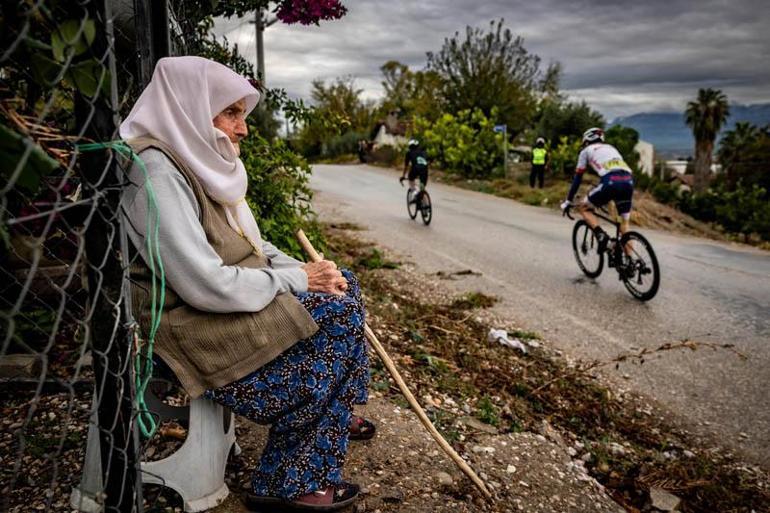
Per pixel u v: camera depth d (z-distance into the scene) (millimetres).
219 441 2059
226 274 1835
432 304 5855
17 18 1193
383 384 3480
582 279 7133
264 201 4246
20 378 2805
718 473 3152
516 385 3865
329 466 2076
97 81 1236
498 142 21094
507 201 16328
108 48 1346
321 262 2184
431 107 35844
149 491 2154
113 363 1499
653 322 5574
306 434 2074
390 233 10070
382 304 5406
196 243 1804
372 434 2768
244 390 1962
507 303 6020
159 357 1905
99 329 1460
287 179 4449
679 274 7801
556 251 8797
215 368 1893
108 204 1401
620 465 3098
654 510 2762
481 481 2471
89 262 1434
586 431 3465
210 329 1869
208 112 1880
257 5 3662
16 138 990
